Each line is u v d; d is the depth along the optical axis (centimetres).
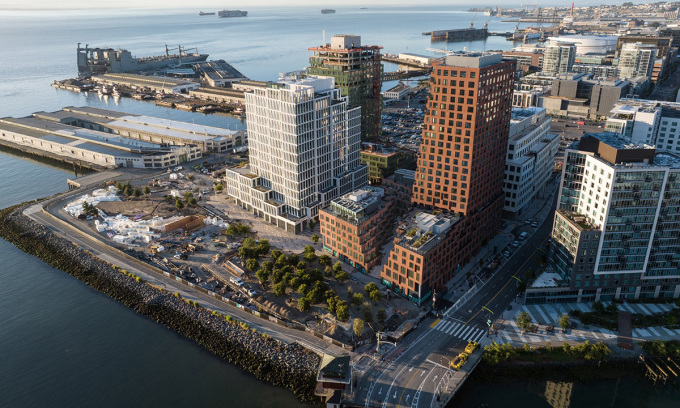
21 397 15100
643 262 18275
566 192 19812
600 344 16200
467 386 15512
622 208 17312
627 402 14912
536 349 16525
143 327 18312
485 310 18800
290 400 14888
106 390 15338
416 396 14725
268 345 16888
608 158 17800
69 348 17212
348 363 14775
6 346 17312
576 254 18125
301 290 18900
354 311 18525
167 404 14788
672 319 17612
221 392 15225
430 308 18825
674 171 16800
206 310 18838
